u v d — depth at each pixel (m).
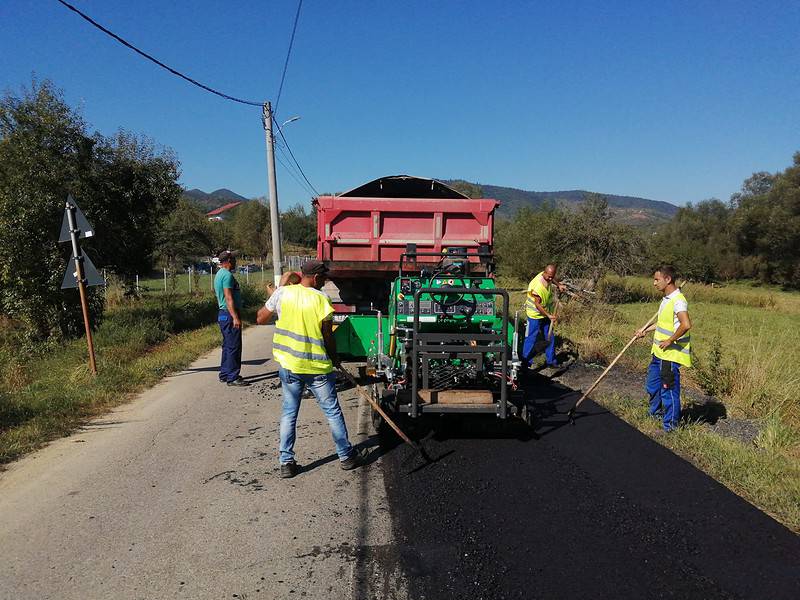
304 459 5.03
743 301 24.88
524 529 3.74
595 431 5.69
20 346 10.44
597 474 4.62
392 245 7.98
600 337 11.16
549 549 3.49
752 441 5.39
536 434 5.62
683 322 5.30
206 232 35.06
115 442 5.48
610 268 22.41
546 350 8.85
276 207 18.64
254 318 15.67
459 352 5.16
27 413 6.10
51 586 3.13
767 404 6.34
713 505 4.06
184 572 3.27
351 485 4.47
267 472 4.74
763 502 4.09
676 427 5.57
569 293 16.86
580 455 5.05
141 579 3.20
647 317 16.59
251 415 6.39
